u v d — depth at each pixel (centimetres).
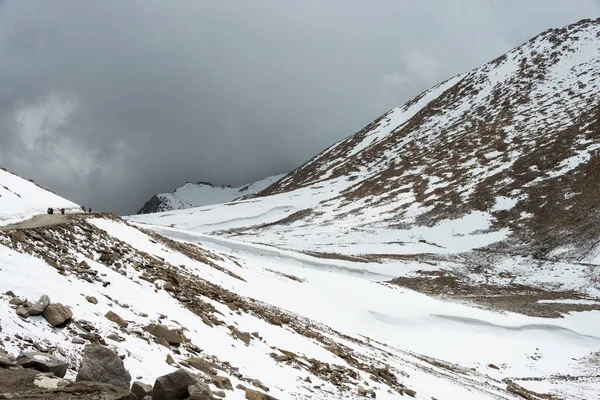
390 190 12300
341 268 7038
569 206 9294
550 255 8106
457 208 10275
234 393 1205
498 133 13212
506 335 4897
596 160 10369
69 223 2292
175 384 967
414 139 15475
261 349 1795
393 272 7450
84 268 1702
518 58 17338
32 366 941
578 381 3850
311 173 16725
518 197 10069
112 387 934
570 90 14162
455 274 7506
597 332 5141
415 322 4788
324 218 11538
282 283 4550
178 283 2177
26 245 1644
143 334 1318
